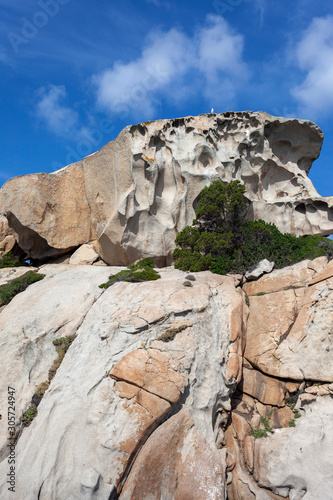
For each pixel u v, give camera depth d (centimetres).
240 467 1543
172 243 2608
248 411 1708
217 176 2522
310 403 1587
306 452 1435
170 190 2639
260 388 1758
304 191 2641
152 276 2130
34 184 2939
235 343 1736
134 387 1416
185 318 1706
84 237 3069
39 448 1343
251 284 2159
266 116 2612
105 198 2861
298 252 2234
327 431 1445
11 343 1839
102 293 2038
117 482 1249
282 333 1852
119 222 2598
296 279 2036
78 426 1363
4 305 2220
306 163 2788
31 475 1273
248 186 2650
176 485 1310
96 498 1196
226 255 2309
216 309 1845
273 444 1533
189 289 1878
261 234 2339
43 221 2948
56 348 1797
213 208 2319
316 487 1345
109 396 1409
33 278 2436
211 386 1573
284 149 2744
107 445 1292
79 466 1272
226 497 1350
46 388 1625
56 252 3069
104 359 1557
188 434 1405
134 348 1562
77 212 3053
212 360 1644
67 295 2120
